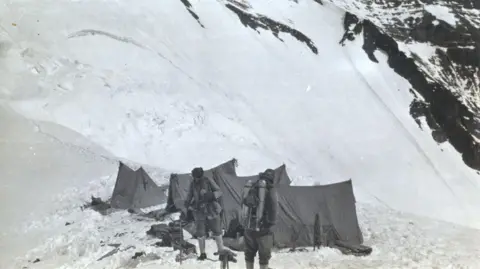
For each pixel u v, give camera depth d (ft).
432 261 22.34
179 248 22.86
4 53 50.37
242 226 22.81
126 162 38.55
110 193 32.71
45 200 30.76
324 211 24.36
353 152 41.75
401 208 34.27
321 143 42.78
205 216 21.94
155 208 29.96
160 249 23.03
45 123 42.98
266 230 19.84
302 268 20.88
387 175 39.11
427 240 25.80
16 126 40.98
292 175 38.42
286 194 24.13
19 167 35.01
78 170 36.11
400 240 25.72
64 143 40.27
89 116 44.70
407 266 21.47
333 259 22.27
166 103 47.01
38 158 36.76
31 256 22.66
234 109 46.98
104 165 37.58
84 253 23.02
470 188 38.42
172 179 28.99
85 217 28.27
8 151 36.88
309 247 23.70
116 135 42.88
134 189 30.37
